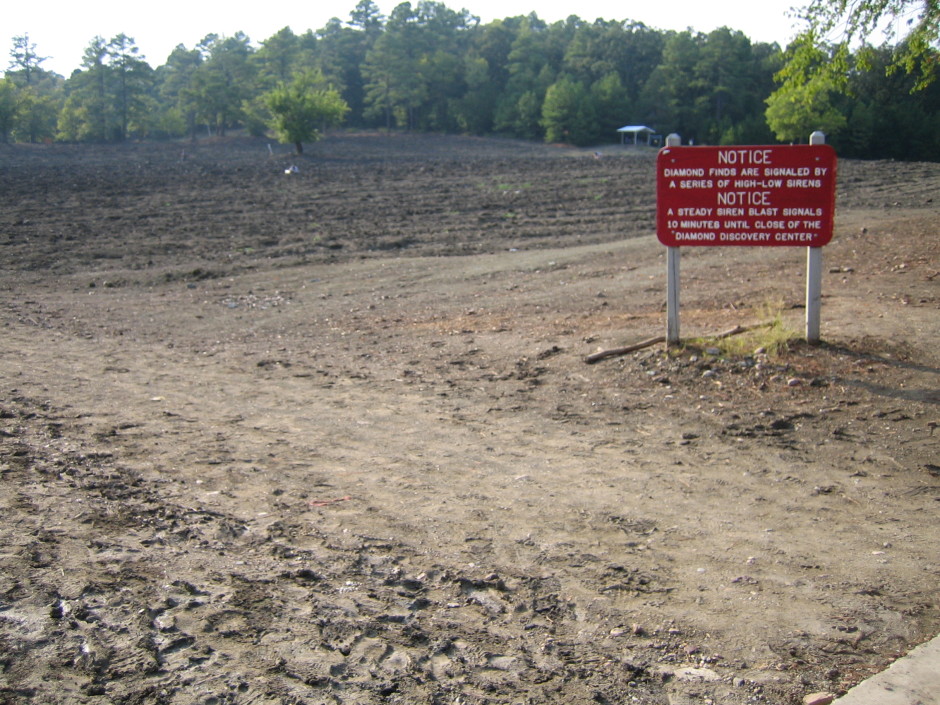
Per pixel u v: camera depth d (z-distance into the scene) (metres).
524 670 3.84
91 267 21.83
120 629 4.02
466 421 8.13
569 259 19.12
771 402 8.03
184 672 3.69
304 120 79.69
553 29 145.75
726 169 8.89
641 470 6.64
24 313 16.03
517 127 109.62
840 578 4.77
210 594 4.44
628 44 128.62
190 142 104.44
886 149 85.00
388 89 117.75
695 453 6.99
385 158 71.00
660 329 10.81
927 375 8.26
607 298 13.77
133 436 7.61
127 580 4.56
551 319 12.48
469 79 121.50
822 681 3.78
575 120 100.50
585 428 7.77
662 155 9.05
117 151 88.00
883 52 16.84
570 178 42.34
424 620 4.27
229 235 26.34
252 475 6.54
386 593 4.56
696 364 9.10
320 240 24.83
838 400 7.89
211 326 14.41
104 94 110.00
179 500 5.91
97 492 6.00
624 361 9.59
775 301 11.73
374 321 13.91
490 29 135.38
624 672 3.85
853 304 11.13
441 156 75.19
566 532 5.45
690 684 3.76
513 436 7.61
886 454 6.71
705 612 4.40
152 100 119.56
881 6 14.59
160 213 31.77
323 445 7.41
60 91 139.75
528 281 16.64
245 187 41.34
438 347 11.49
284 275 19.75
